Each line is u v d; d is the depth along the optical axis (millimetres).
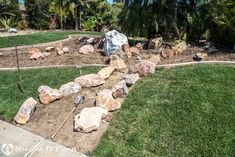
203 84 6395
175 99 5855
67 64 8938
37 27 22984
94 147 4629
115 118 5410
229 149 4340
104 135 4918
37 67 8844
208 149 4371
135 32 11258
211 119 5078
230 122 4945
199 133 4742
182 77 6922
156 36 11664
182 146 4488
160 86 6547
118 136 4871
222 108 5375
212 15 10914
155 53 9312
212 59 8367
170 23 11156
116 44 9289
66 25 25812
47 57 10109
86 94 6441
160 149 4477
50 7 23562
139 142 4680
